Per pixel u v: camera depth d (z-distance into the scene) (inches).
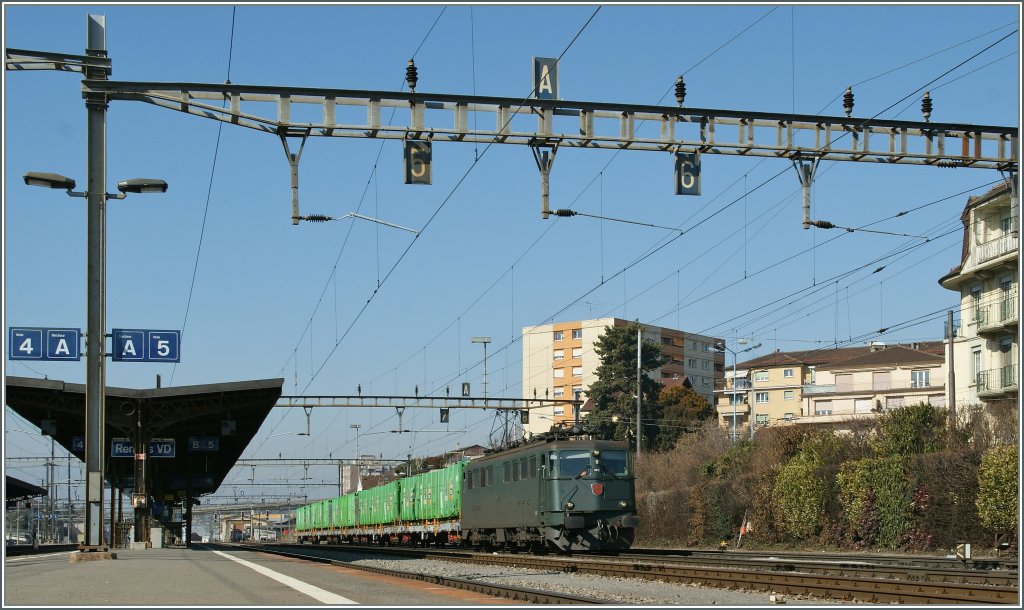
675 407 3038.9
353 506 2522.1
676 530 1907.0
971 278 1978.3
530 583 825.5
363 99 804.6
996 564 872.9
